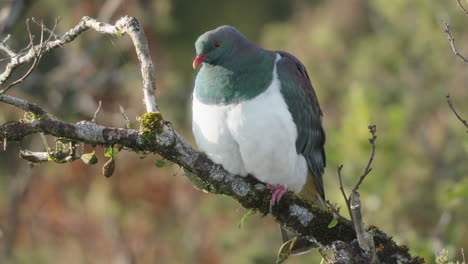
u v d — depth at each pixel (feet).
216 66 23.86
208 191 22.89
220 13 72.08
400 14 48.16
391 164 36.32
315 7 61.52
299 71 25.22
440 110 44.50
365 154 35.65
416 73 46.80
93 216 44.80
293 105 24.08
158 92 48.47
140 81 43.60
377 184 35.24
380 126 37.22
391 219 36.60
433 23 46.01
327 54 54.80
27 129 20.56
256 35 73.20
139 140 21.08
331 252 22.06
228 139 23.49
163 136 21.18
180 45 67.21
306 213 22.56
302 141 24.77
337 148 36.04
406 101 44.93
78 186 43.96
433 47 46.47
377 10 53.01
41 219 45.19
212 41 23.86
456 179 40.65
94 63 45.42
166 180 43.88
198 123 23.86
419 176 40.27
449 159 41.55
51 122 20.63
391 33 49.52
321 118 26.37
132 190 43.42
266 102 23.34
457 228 33.55
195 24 70.79
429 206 38.52
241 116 23.18
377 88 46.29
